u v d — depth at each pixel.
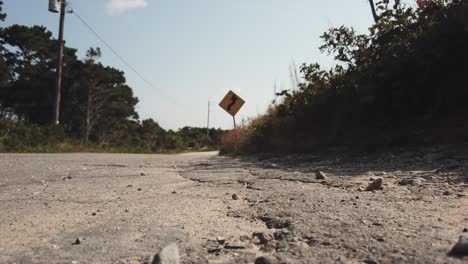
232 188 4.66
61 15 28.06
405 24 7.77
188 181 5.51
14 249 2.39
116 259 2.17
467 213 2.77
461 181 3.96
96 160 10.70
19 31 49.62
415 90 7.29
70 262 2.13
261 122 11.97
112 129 50.66
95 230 2.79
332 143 8.33
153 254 2.23
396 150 6.50
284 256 2.05
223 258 2.12
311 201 3.42
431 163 5.21
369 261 1.95
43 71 50.41
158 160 11.04
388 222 2.58
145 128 57.25
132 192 4.49
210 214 3.21
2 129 21.78
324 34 8.80
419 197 3.37
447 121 6.80
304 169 6.13
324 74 9.23
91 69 48.94
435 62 6.88
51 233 2.74
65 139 24.86
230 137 15.13
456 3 6.97
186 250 2.28
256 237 2.50
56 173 6.75
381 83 7.53
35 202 3.90
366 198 3.43
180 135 66.94
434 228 2.41
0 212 3.43
